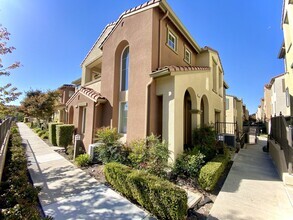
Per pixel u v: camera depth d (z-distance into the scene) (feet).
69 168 28.12
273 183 23.39
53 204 16.70
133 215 15.08
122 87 37.37
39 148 45.47
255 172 28.14
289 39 46.37
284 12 44.55
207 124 38.17
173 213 13.51
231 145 45.16
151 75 29.17
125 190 18.17
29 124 134.31
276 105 73.46
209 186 20.36
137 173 18.10
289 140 24.73
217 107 54.80
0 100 30.50
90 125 37.42
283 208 17.03
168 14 33.12
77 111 44.06
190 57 45.75
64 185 21.25
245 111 152.76
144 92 30.09
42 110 80.33
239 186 22.30
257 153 43.98
